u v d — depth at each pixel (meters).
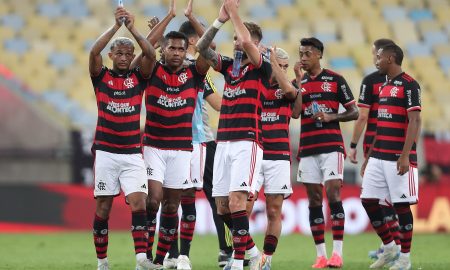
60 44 79.50
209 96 31.75
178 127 27.08
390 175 29.92
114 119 25.41
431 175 59.22
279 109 28.27
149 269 25.33
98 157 25.53
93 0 85.12
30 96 68.50
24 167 58.38
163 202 27.62
